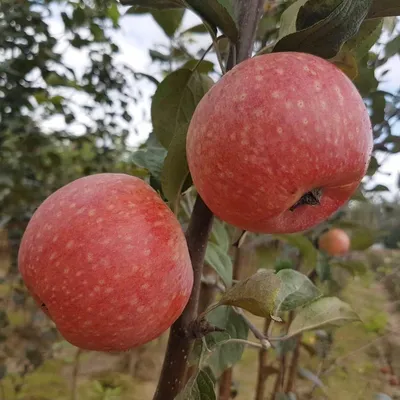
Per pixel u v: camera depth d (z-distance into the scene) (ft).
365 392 2.27
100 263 0.51
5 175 2.01
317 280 1.68
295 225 0.59
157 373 2.73
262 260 1.52
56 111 2.23
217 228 1.00
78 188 0.57
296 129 0.47
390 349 2.65
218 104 0.50
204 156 0.51
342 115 0.48
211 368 0.81
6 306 2.46
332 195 0.60
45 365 2.61
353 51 0.75
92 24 2.10
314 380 1.61
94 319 0.52
